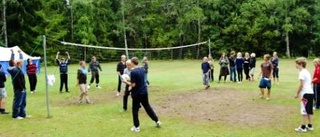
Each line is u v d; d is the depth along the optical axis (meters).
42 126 8.73
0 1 36.78
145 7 50.53
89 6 46.41
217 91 14.71
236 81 18.42
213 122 9.02
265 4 45.69
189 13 47.59
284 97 12.77
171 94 14.04
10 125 8.87
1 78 10.20
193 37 49.34
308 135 7.60
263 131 8.02
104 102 12.40
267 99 12.34
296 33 46.66
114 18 49.56
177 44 49.94
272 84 16.73
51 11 44.75
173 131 8.10
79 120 9.38
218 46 47.81
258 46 46.44
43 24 40.00
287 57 44.88
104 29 48.03
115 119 9.46
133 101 8.10
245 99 12.54
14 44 37.66
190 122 9.03
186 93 14.25
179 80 19.86
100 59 41.97
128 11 49.41
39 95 14.34
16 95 9.66
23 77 9.75
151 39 50.41
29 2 37.62
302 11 44.62
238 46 47.06
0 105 10.32
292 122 8.87
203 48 47.84
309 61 37.84
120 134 7.89
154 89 15.76
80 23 46.44
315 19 45.97
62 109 11.07
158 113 10.23
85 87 12.16
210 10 48.72
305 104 7.74
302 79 7.69
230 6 48.50
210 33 48.31
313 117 9.23
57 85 17.91
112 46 49.69
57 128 8.52
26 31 38.00
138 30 50.28
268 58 12.29
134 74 7.93
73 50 42.03
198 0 48.78
